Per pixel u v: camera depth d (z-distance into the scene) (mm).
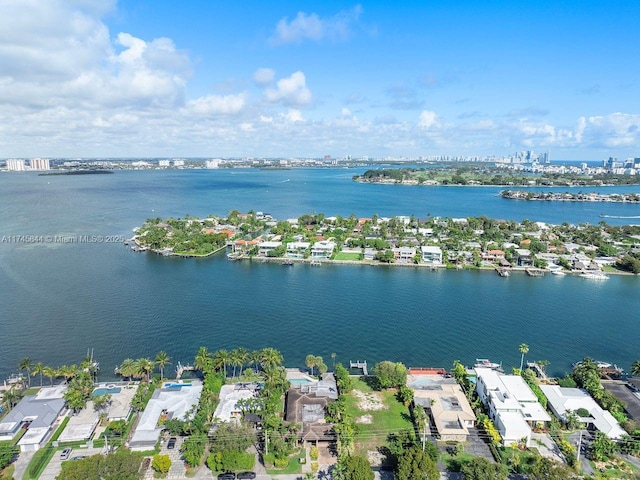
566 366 135875
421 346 147125
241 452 88812
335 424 97000
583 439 98625
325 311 176625
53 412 102688
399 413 108250
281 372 119312
